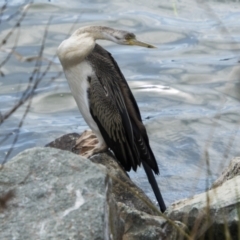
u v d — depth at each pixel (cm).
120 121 1123
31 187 755
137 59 2028
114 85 1136
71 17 2238
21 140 1561
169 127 1650
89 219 716
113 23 2234
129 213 841
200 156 1487
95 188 752
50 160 786
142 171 1367
